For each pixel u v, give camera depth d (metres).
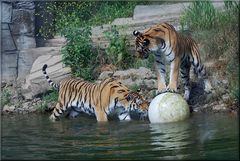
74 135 11.88
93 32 19.11
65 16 20.41
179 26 18.14
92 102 14.12
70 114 14.79
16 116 15.27
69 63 16.72
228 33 16.23
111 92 13.80
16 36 18.27
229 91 14.26
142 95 14.45
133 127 12.45
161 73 14.11
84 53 16.84
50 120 14.35
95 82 15.88
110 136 11.53
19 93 16.64
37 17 19.58
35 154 10.12
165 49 13.81
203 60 16.02
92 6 21.73
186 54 14.35
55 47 18.62
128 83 15.48
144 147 10.26
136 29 18.78
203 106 14.12
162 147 10.16
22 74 18.11
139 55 14.09
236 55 15.41
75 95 14.52
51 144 10.99
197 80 15.27
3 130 12.88
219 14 17.12
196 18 17.38
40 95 16.27
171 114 12.65
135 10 20.09
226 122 12.19
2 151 10.45
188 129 11.69
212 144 10.15
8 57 18.02
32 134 12.22
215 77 15.02
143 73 15.60
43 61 17.22
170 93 13.01
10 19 18.14
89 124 13.37
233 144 10.04
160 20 18.84
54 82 16.31
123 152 9.95
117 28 18.84
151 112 12.91
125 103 13.66
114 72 16.00
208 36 16.45
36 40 19.23
